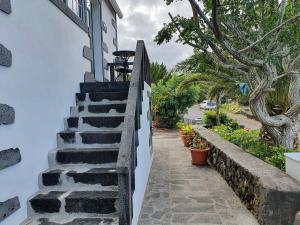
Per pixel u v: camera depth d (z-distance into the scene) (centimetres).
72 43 450
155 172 589
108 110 426
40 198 291
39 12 337
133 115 301
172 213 368
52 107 369
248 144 570
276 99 641
